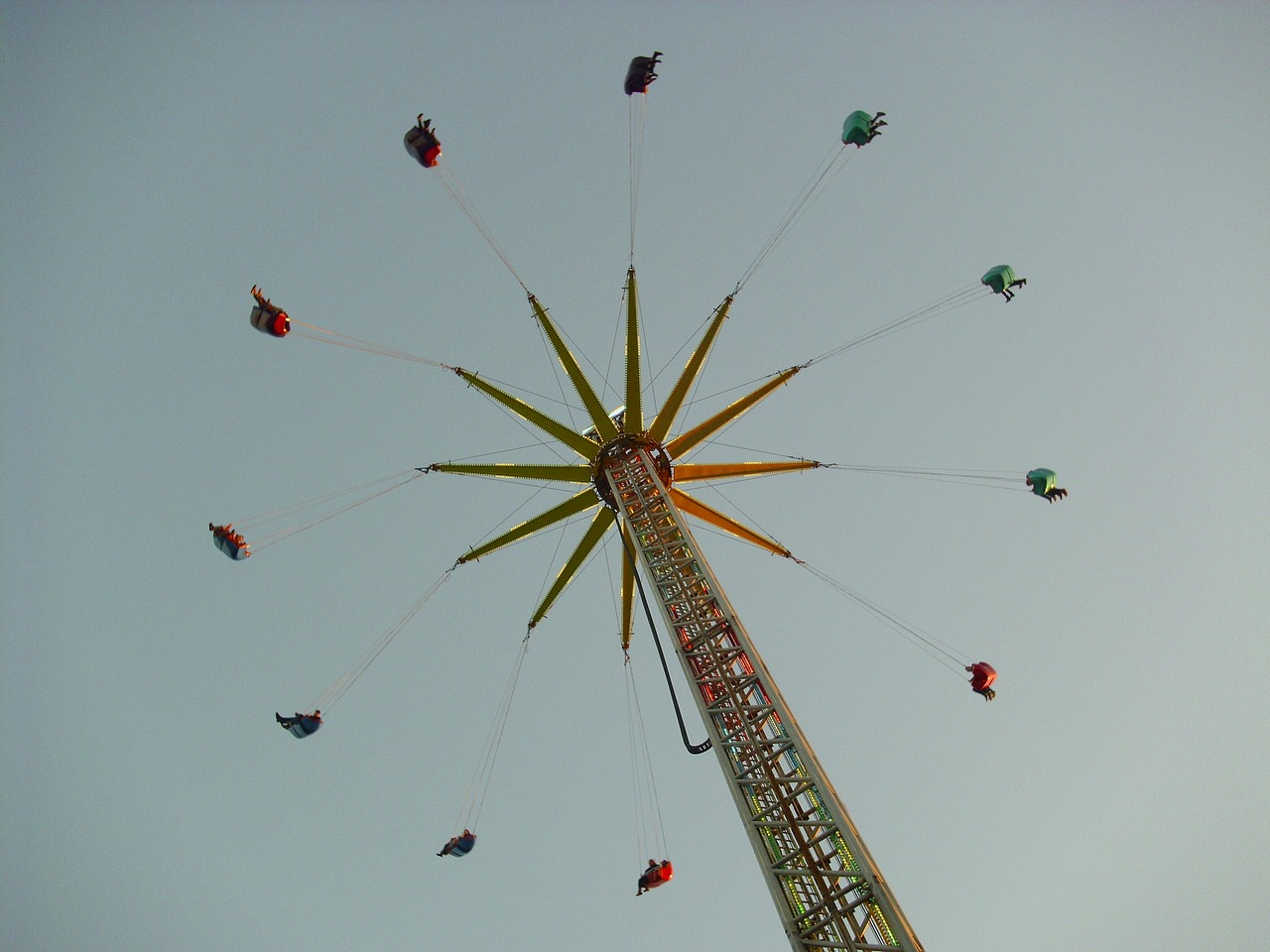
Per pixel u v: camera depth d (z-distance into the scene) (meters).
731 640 22.75
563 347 31.48
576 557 31.62
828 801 16.94
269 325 30.66
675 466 31.27
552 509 31.53
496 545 32.56
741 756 19.67
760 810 18.34
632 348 31.05
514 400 31.53
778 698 19.50
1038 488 32.50
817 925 15.82
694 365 31.03
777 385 31.73
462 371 31.69
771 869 16.84
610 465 30.08
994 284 31.02
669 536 26.67
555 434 31.33
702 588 24.09
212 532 31.80
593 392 31.31
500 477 32.22
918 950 14.17
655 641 27.25
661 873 29.47
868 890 15.79
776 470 32.41
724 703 20.86
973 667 29.81
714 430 31.66
